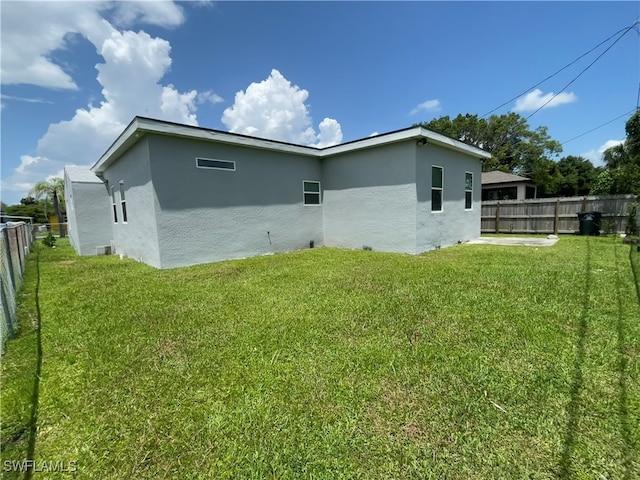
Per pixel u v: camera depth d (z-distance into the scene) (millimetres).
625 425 1638
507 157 28062
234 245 7641
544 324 2982
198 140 6891
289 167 8906
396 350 2559
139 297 4324
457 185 9227
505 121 27609
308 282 4891
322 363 2379
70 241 13273
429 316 3287
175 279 5418
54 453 1573
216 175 7246
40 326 3318
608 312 3244
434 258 6836
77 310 3832
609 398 1873
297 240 9203
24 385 2189
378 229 8344
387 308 3561
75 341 2928
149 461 1504
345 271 5633
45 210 23141
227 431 1686
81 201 9727
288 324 3172
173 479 1401
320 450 1539
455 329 2939
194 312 3637
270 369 2312
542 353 2441
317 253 8125
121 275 5883
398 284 4590
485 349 2533
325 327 3068
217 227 7301
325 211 9922
